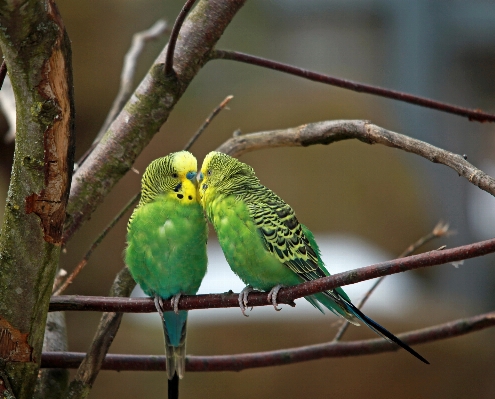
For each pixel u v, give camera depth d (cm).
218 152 642
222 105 645
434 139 1652
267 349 1237
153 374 1209
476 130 1652
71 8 1545
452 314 1313
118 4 1580
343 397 1209
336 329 1241
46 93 388
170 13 1627
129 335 1253
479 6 1620
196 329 1256
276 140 644
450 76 1655
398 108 1691
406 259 421
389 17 1761
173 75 582
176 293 638
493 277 1541
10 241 436
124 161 596
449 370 1220
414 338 666
